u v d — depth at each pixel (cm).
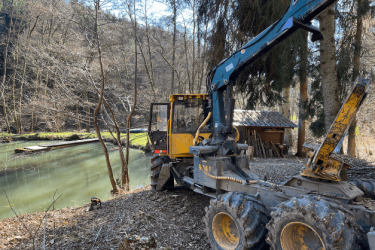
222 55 1043
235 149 397
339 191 258
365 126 1565
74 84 1024
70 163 1463
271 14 910
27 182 1084
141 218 431
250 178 354
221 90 426
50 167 1362
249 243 266
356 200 265
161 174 609
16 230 429
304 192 278
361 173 680
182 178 543
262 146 1352
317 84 984
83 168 1340
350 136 1068
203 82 2022
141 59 1912
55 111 942
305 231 247
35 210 758
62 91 1013
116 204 556
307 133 1709
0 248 349
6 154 1756
